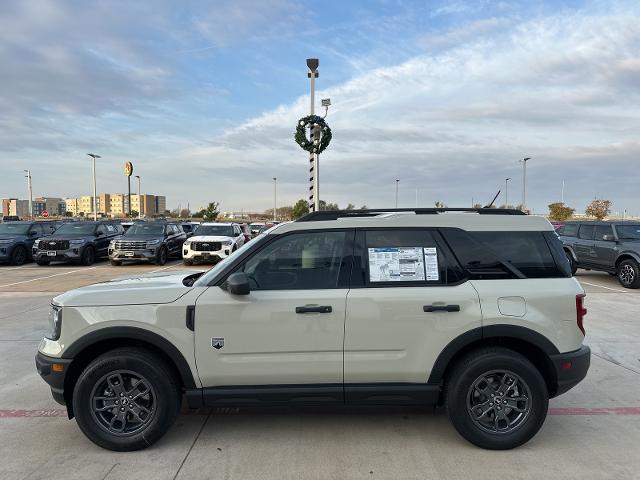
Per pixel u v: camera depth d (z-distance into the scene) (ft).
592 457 12.03
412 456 12.05
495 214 13.35
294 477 11.04
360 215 13.47
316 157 57.67
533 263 12.80
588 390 16.80
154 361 12.23
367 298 12.26
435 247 12.81
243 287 11.84
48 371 12.24
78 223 66.74
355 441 12.88
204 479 10.96
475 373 12.16
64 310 12.28
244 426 13.80
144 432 12.21
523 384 12.21
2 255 60.54
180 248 70.23
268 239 12.87
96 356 12.76
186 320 12.17
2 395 16.28
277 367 12.22
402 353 12.32
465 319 12.21
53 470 11.40
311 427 13.75
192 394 12.25
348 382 12.41
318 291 12.40
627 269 41.55
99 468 11.48
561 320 12.41
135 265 63.05
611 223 44.96
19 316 28.89
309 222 12.98
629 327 26.13
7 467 11.57
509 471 11.32
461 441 12.91
